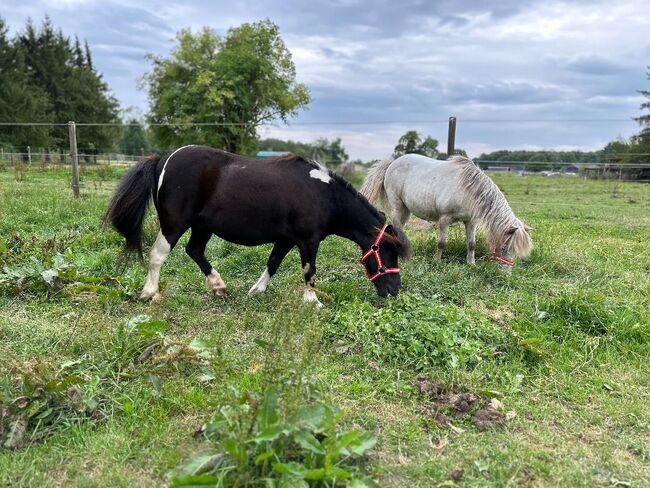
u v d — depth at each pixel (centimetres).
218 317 431
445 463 253
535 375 353
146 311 434
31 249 566
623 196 1694
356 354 366
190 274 535
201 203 440
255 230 448
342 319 404
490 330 395
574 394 329
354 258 633
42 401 269
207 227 453
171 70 2969
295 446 231
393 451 262
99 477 234
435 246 667
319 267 591
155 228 654
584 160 2953
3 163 2092
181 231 448
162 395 296
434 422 289
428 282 530
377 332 383
